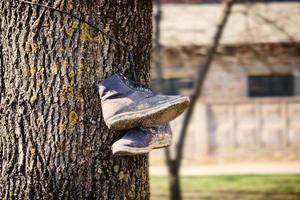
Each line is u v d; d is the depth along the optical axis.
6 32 2.59
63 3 2.55
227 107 17.62
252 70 18.08
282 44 17.89
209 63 10.20
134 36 2.70
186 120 9.94
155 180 14.20
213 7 19.16
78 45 2.57
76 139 2.58
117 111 2.46
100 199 2.61
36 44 2.56
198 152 17.45
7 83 2.60
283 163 16.77
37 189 2.57
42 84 2.56
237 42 17.50
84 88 2.58
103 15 2.60
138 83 2.61
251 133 17.58
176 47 17.59
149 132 2.49
